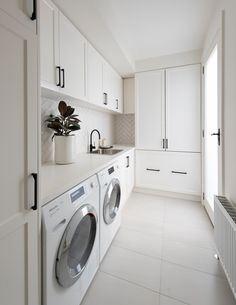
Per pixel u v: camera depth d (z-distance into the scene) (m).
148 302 1.19
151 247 1.74
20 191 0.69
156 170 3.06
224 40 1.57
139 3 1.73
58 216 0.91
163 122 2.96
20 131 0.68
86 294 1.24
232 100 1.40
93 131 2.68
